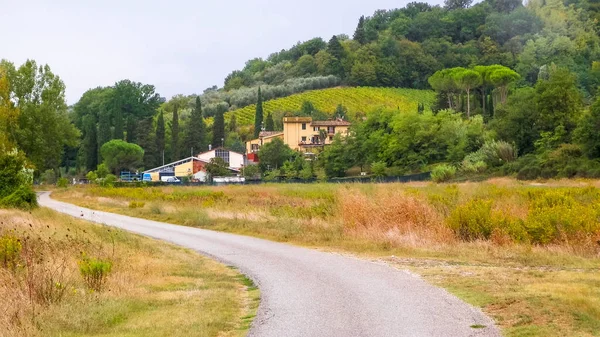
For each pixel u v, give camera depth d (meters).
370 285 12.09
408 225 19.56
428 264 14.90
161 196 47.06
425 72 173.50
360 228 20.61
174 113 115.88
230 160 107.19
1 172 35.66
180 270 15.17
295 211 27.08
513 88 112.44
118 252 16.98
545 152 59.69
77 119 149.75
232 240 21.83
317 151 101.06
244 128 138.62
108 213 37.09
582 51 155.12
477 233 18.23
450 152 71.06
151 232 25.03
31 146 73.75
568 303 9.36
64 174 124.25
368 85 170.75
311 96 163.75
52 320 9.39
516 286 11.20
